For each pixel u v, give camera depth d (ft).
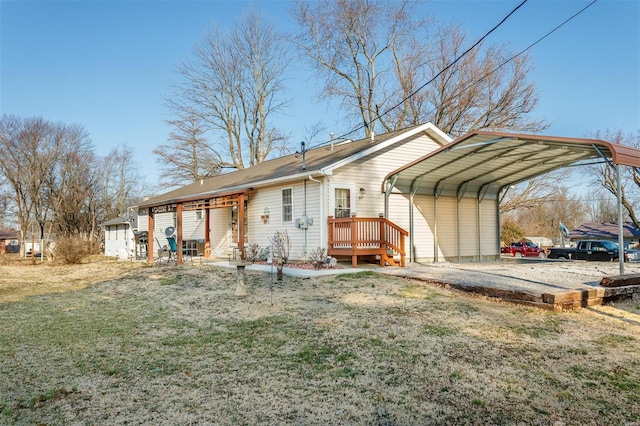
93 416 11.53
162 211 58.85
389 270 37.42
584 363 15.40
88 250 74.95
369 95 94.38
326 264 39.70
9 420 11.26
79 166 127.75
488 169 46.24
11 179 120.47
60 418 11.40
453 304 24.17
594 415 11.50
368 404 12.17
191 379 14.33
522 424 10.98
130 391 13.30
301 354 16.58
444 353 16.33
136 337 19.93
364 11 89.25
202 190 67.77
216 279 37.55
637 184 102.58
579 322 21.12
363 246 40.22
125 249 84.99
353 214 44.68
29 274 54.29
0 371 15.20
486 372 14.47
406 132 49.24
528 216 200.03
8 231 165.27
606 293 25.53
